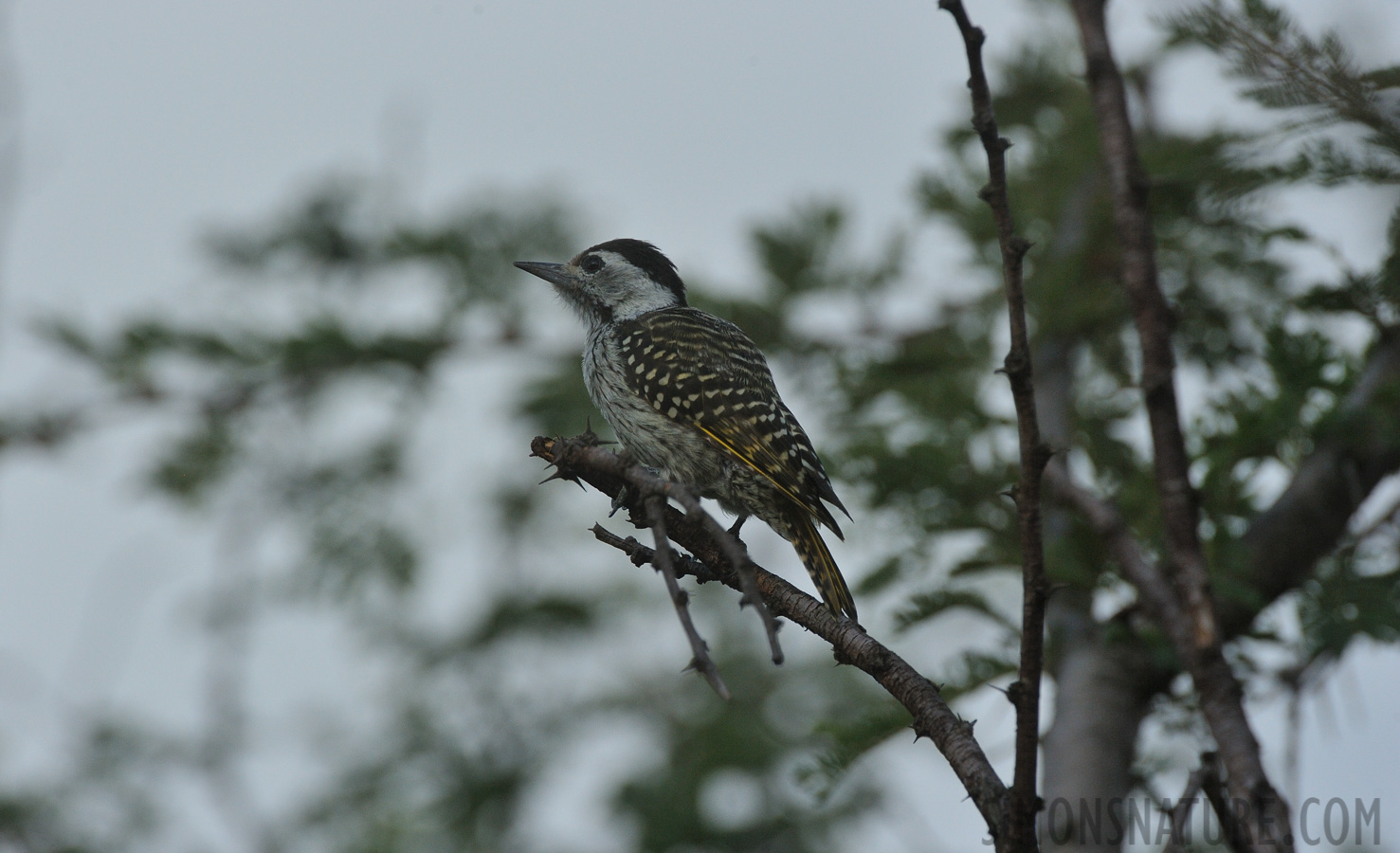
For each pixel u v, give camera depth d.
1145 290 7.31
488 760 16.69
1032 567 5.50
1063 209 11.74
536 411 14.90
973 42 5.57
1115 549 8.76
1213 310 11.31
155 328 14.59
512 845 16.45
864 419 12.50
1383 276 8.87
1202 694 6.61
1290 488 9.53
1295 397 9.36
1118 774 8.73
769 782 14.34
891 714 8.30
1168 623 8.14
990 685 9.19
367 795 16.38
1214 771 6.21
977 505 10.47
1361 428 9.23
